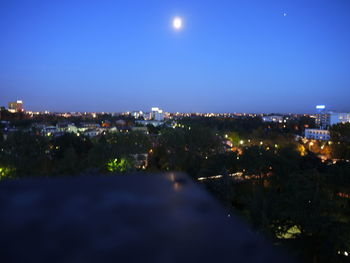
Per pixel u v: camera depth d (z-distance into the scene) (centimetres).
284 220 1589
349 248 1241
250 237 110
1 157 2919
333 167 2672
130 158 3506
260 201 1770
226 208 138
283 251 103
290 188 1775
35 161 3241
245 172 3503
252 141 6912
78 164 3155
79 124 13788
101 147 3375
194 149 4762
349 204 2120
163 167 4469
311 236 1459
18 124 10050
